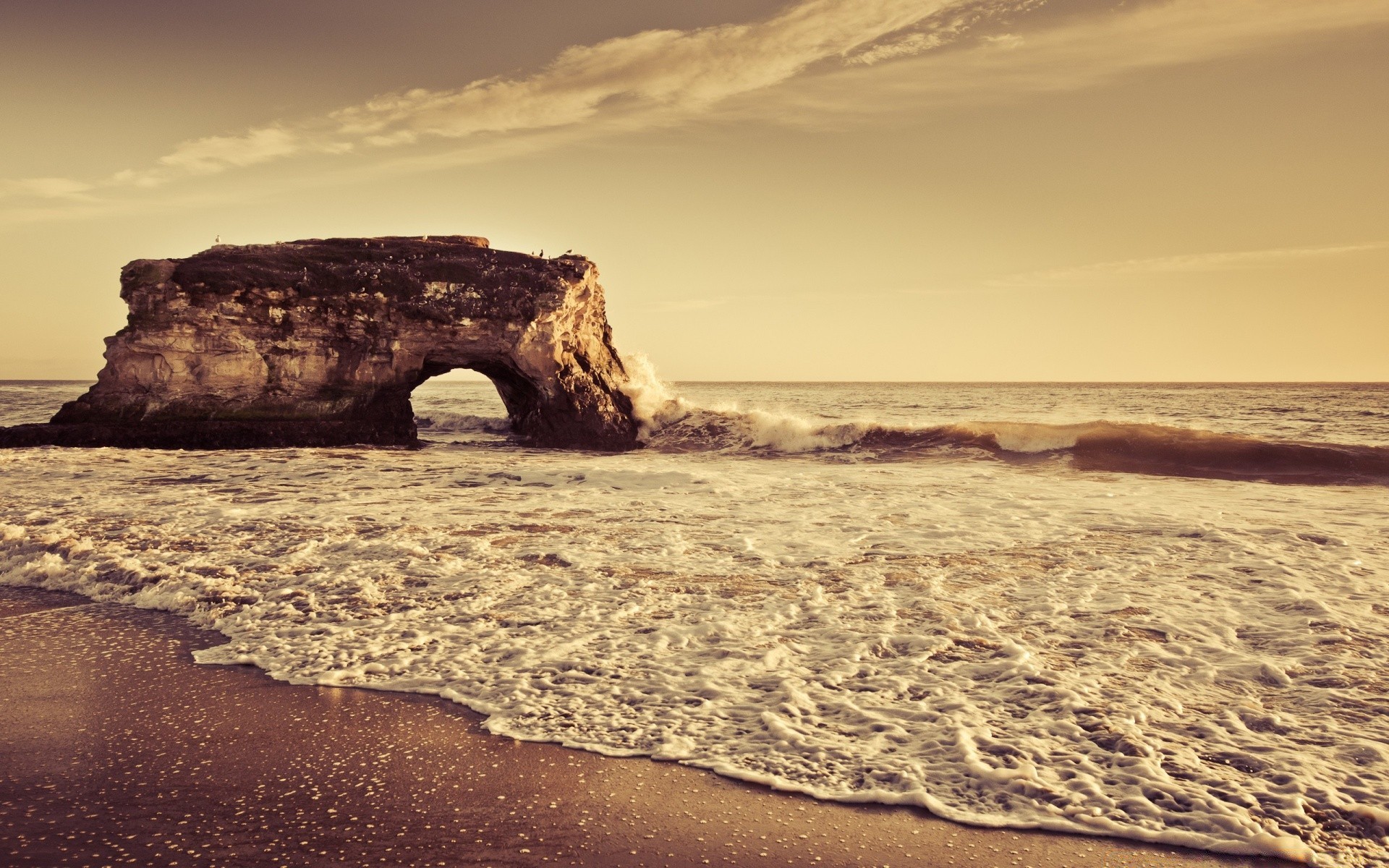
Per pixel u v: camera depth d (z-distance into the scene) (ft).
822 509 38.88
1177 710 16.26
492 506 39.60
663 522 35.78
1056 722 15.83
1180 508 38.91
